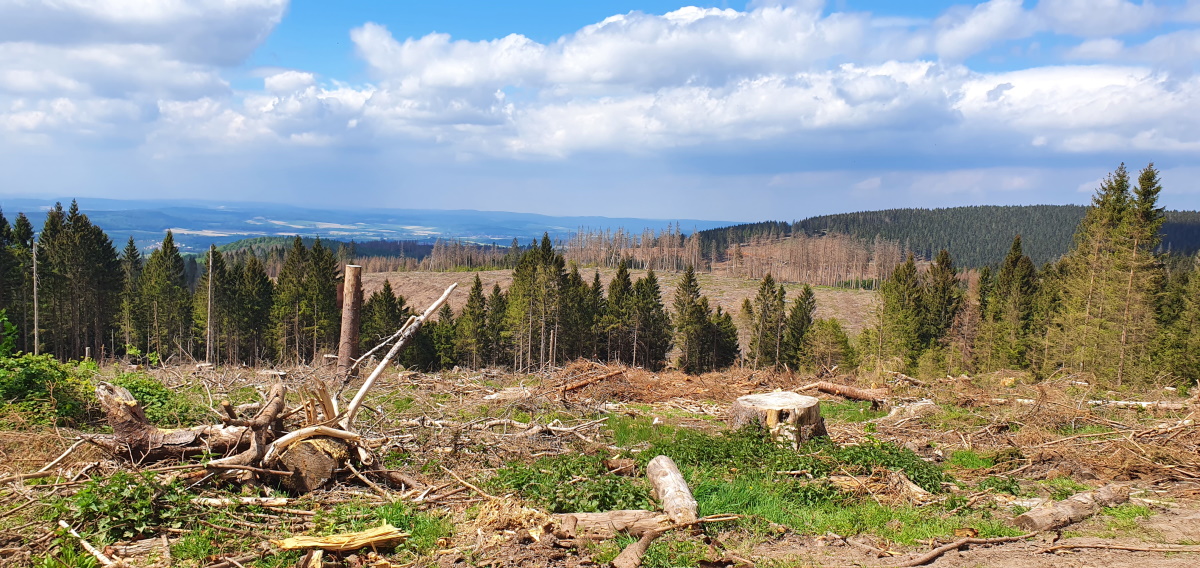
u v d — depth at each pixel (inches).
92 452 304.7
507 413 492.1
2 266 2003.0
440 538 245.8
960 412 542.6
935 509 292.2
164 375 592.1
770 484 318.7
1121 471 360.5
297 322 2395.4
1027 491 332.5
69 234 2267.5
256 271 2571.4
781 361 2684.5
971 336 2370.8
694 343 2689.5
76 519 234.4
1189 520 279.3
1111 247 1515.7
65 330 2303.2
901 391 657.6
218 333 2396.7
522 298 2479.1
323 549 222.8
